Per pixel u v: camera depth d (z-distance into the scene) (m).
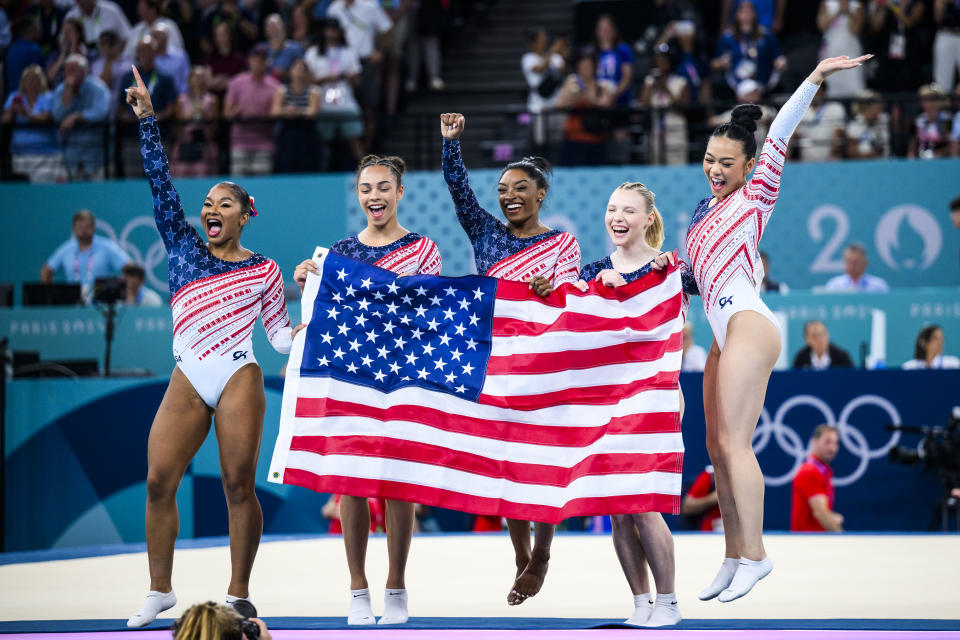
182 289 11.16
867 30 29.97
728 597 10.25
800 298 25.03
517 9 37.94
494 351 11.36
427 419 11.20
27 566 16.66
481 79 36.31
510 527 12.49
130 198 27.88
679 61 29.44
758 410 10.55
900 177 26.75
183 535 22.05
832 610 11.49
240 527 10.88
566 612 11.70
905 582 13.77
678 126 28.17
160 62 30.14
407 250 11.80
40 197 28.02
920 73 29.72
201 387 11.00
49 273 27.12
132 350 25.47
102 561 17.31
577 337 11.19
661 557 10.41
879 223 26.88
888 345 24.77
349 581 14.52
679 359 10.81
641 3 33.78
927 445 20.27
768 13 31.14
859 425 21.52
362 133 30.42
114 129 29.23
